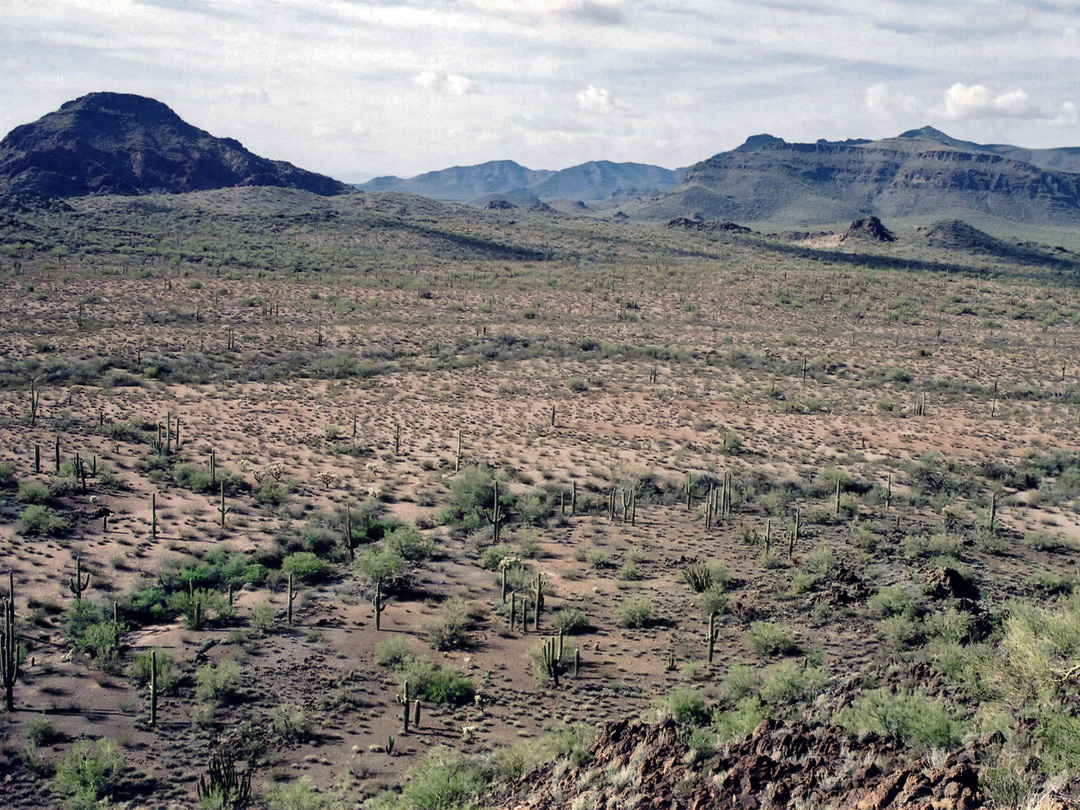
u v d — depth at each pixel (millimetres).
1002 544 58219
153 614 44125
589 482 72812
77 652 39156
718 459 80250
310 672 38562
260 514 61344
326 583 49969
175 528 57188
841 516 64312
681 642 42312
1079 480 74562
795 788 18562
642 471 75062
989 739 18203
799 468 77812
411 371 113938
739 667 36812
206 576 48781
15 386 91875
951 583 47031
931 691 24750
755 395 105062
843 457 81812
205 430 82688
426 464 75938
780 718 26266
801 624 44406
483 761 30391
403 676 38031
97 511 58281
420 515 63531
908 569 52250
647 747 22766
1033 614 21844
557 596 48438
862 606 46094
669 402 101312
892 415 97000
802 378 115125
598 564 53719
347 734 33656
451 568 52844
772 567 53094
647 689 37469
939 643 37344
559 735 30797
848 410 99062
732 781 19312
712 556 55594
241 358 115312
